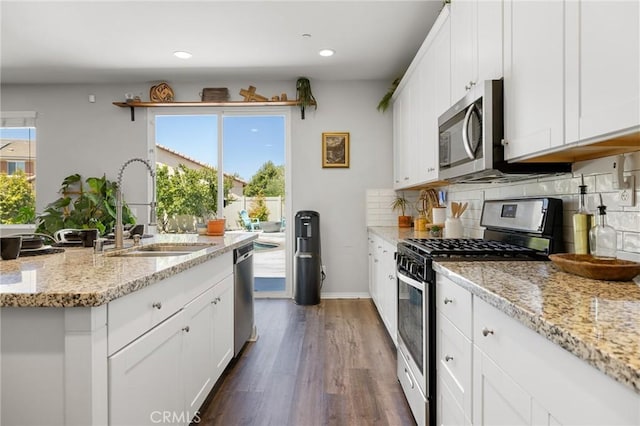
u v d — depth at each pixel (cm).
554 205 168
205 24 301
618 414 61
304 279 410
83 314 100
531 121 139
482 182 241
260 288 457
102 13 283
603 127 103
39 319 102
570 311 86
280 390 222
